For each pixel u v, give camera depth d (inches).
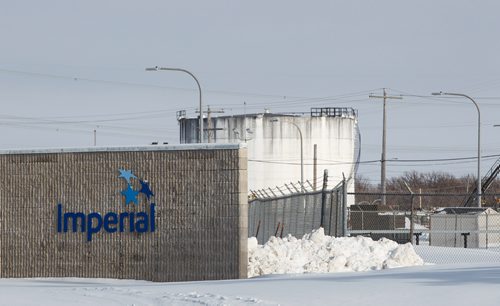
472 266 2034.9
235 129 7185.0
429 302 1370.6
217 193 2541.8
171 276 2568.9
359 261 2453.2
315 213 3361.2
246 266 2500.0
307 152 7273.6
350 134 7440.9
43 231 2684.5
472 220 4072.3
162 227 2586.1
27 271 2684.5
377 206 4970.5
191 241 2556.6
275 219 4052.7
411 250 2432.3
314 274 2098.9
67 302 1577.3
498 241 4116.6
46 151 2689.5
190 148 2568.9
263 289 1648.6
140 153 2613.2
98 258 2637.8
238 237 2511.1
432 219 4200.3
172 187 2583.7
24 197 2701.8
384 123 6013.8
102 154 2647.6
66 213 2669.8
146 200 2603.3
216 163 2544.3
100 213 2642.7
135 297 1621.6
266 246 2615.7
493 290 1459.2
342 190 2930.6
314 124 7298.2
